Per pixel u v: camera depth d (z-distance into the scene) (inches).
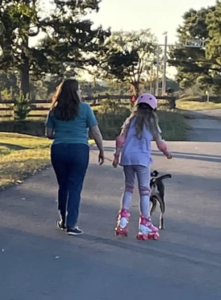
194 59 2886.3
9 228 320.8
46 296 217.6
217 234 312.8
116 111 1510.8
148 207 301.6
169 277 240.5
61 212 316.5
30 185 462.3
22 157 650.2
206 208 380.2
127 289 225.8
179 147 796.6
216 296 218.8
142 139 301.1
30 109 1540.4
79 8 1873.8
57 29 1854.1
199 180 496.4
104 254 273.0
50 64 1923.0
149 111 304.0
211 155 697.0
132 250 280.2
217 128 1449.3
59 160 305.4
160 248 284.2
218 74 2974.9
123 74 2062.0
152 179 321.1
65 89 304.2
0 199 402.6
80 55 1951.3
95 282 233.6
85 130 308.3
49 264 257.0
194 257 269.9
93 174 521.7
